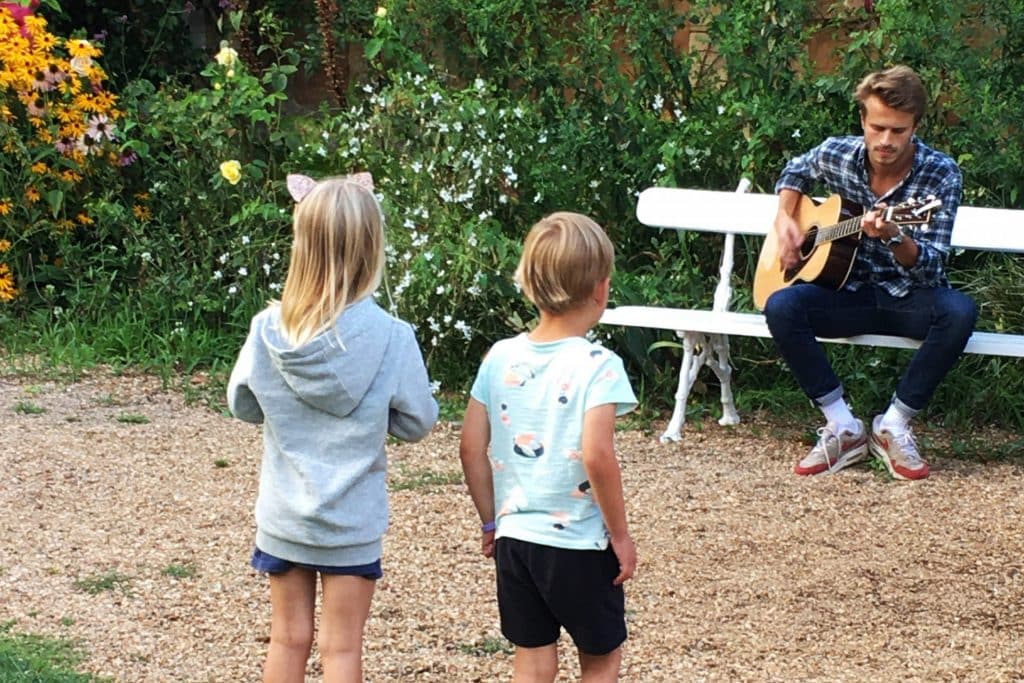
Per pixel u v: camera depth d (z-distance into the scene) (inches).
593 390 117.6
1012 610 170.9
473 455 125.0
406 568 178.2
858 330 227.9
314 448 123.3
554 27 318.7
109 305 299.6
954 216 222.5
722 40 296.0
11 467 215.0
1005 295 265.3
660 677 148.2
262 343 124.2
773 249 238.4
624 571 120.1
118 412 250.8
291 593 125.9
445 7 315.3
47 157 308.3
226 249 301.6
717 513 204.2
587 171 293.9
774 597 172.7
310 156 304.3
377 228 123.5
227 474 216.7
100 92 314.2
